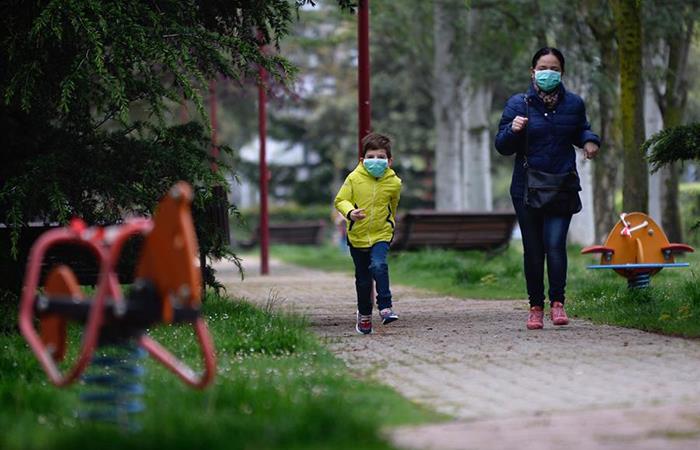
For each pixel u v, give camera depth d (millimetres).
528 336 21547
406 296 35125
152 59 23234
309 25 79000
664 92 57375
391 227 23281
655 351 18906
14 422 12953
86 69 22734
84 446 11164
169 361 12984
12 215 23219
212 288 28781
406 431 12477
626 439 12000
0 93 24109
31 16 23547
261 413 12977
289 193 159125
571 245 63219
